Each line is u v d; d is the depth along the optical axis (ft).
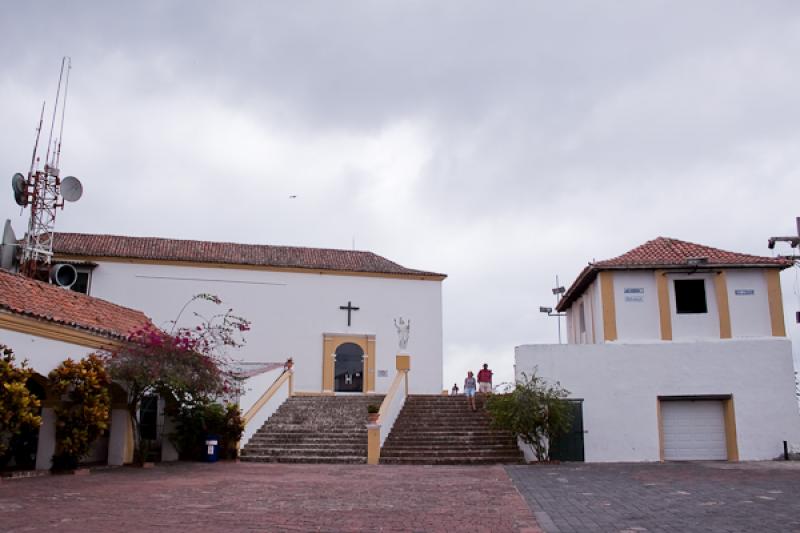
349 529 26.86
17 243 77.25
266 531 26.27
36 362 46.21
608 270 71.72
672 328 70.13
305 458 62.28
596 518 28.91
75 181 80.69
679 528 26.02
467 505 33.63
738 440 65.46
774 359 66.64
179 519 28.91
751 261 70.18
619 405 66.59
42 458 47.52
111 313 60.64
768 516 28.53
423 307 111.65
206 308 102.68
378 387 107.14
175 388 54.80
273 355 104.22
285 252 113.80
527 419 62.39
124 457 55.11
